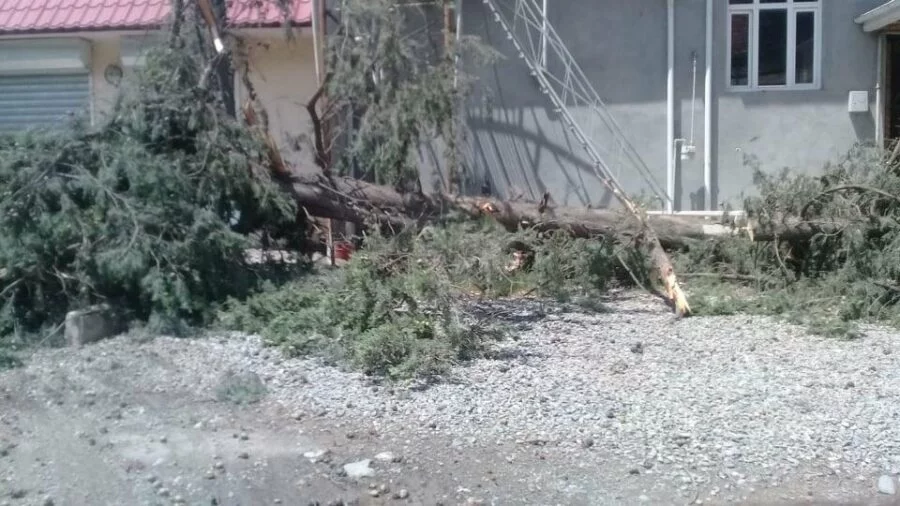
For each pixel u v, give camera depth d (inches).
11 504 221.3
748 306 421.7
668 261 442.0
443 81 438.0
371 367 321.1
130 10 591.2
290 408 291.3
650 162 585.6
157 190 374.9
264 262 428.5
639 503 233.8
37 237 357.4
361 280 354.6
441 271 372.2
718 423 282.8
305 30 549.6
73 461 248.5
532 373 327.3
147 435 268.2
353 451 261.1
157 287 355.9
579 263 446.6
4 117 627.5
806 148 583.2
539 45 585.9
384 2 428.1
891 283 415.5
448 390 307.4
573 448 265.3
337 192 447.2
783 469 253.6
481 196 541.0
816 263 450.6
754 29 581.3
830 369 337.1
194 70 417.7
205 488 235.0
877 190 427.5
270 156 433.1
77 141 381.7
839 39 577.3
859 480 247.9
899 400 303.7
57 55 600.4
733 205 583.2
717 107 583.2
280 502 229.5
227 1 515.2
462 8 581.0
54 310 365.4
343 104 447.2
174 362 330.0
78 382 310.5
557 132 586.6
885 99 581.6
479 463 255.3
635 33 581.9
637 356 351.3
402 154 440.1
